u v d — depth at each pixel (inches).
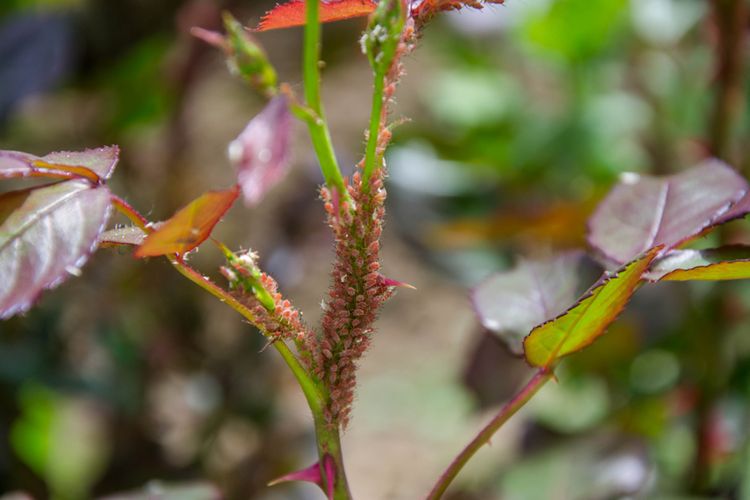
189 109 34.6
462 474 41.6
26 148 36.4
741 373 30.2
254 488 32.4
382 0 15.6
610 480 23.1
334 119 67.3
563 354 17.1
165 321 34.0
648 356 34.3
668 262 17.5
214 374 34.2
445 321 58.2
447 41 47.7
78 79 33.4
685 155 35.0
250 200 14.9
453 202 35.8
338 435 16.7
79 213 15.4
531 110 42.8
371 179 16.1
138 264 33.1
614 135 38.4
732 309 28.0
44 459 37.3
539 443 27.8
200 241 15.9
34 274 15.2
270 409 34.2
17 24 31.4
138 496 20.3
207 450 32.9
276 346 16.4
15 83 30.2
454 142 38.9
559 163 38.1
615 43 38.2
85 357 33.4
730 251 17.4
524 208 32.3
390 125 16.1
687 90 35.7
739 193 17.9
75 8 31.6
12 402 32.0
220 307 35.9
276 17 16.2
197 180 34.8
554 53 38.8
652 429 31.5
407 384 53.3
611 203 18.4
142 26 31.8
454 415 50.1
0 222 15.4
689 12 35.4
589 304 16.6
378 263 16.3
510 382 28.9
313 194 34.4
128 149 35.6
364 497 45.6
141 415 32.3
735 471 27.8
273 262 33.8
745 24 25.2
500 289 18.3
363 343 16.5
